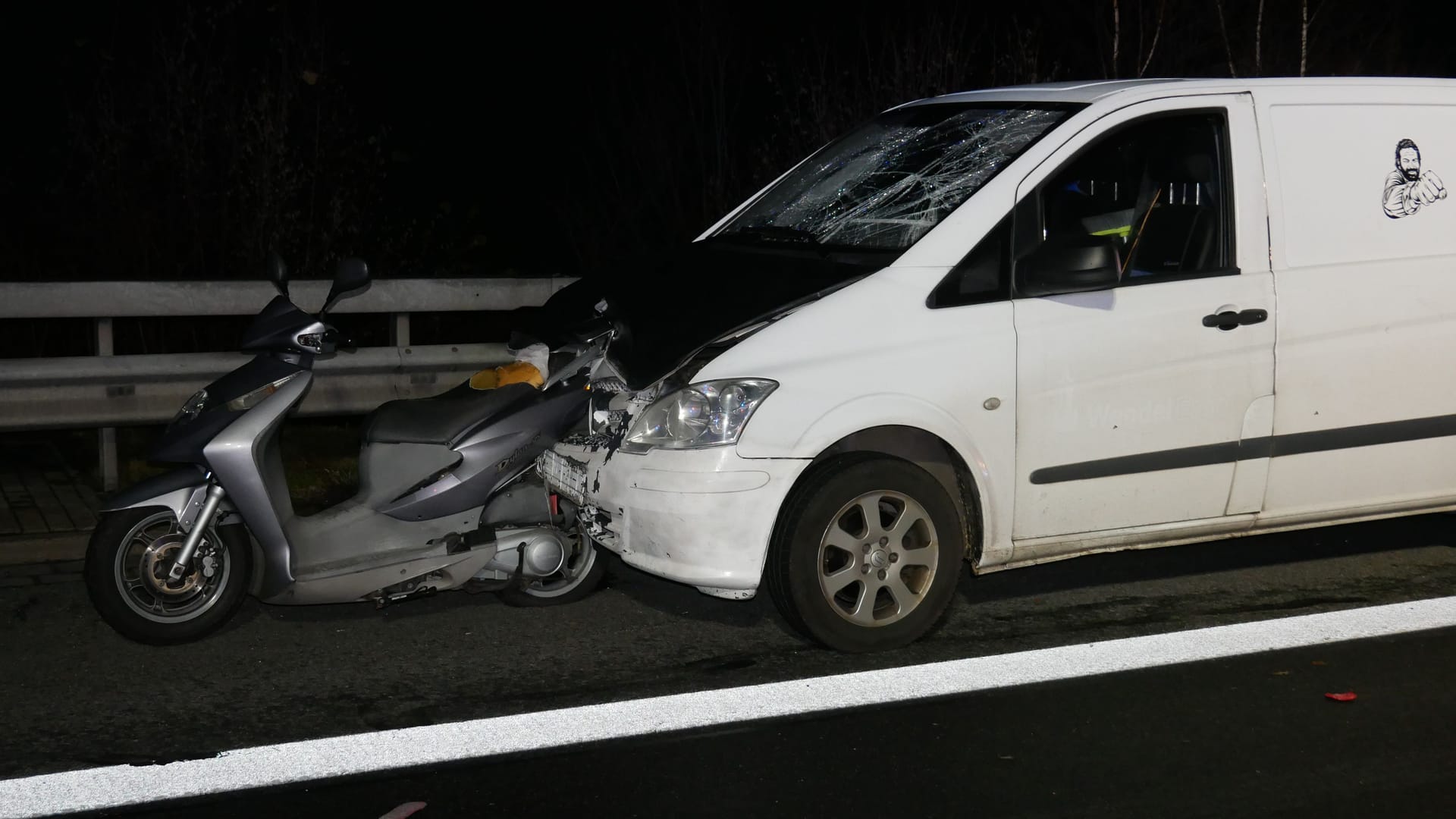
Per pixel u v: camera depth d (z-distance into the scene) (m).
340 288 5.35
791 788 4.25
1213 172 5.69
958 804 4.15
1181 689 4.96
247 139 9.88
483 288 7.98
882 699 4.87
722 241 6.18
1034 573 6.23
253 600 5.82
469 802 4.16
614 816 4.09
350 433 8.71
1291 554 6.48
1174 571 6.27
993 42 12.37
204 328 10.09
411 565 5.39
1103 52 12.72
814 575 5.16
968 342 5.24
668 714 4.76
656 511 5.05
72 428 7.25
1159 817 4.08
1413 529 6.83
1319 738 4.59
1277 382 5.68
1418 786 4.27
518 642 5.43
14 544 6.37
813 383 5.06
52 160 10.65
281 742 4.55
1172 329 5.50
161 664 5.20
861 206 5.86
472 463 5.46
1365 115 5.91
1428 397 5.93
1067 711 4.79
